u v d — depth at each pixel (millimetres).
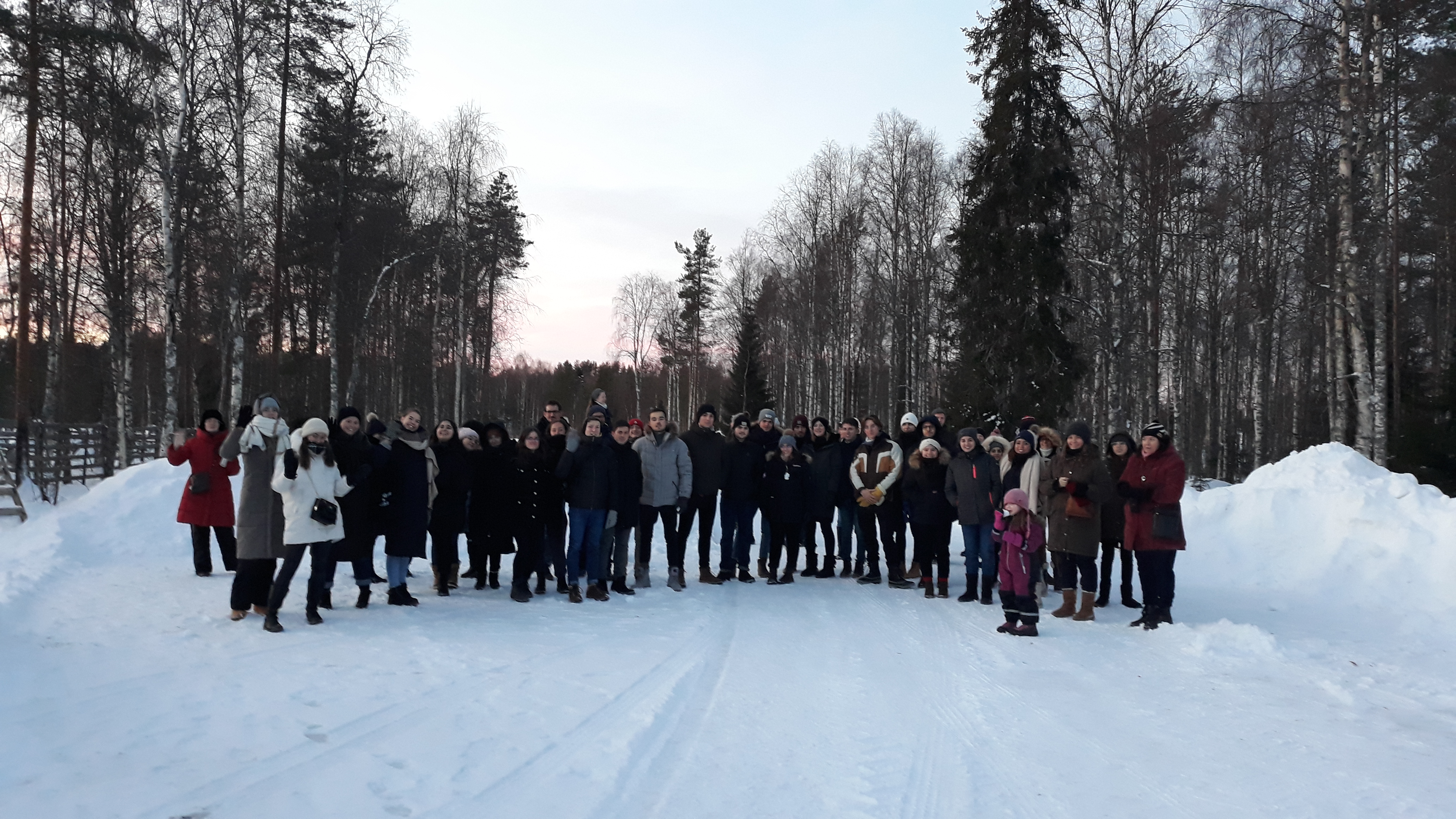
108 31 17469
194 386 29938
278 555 7352
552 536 9172
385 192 27344
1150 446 8328
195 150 18781
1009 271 19641
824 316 34594
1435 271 24281
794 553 10750
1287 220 16953
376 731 4648
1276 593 10281
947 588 10016
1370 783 4312
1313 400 31453
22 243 16750
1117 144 17266
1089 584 8688
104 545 10711
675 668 6328
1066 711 5531
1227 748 4844
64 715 4617
